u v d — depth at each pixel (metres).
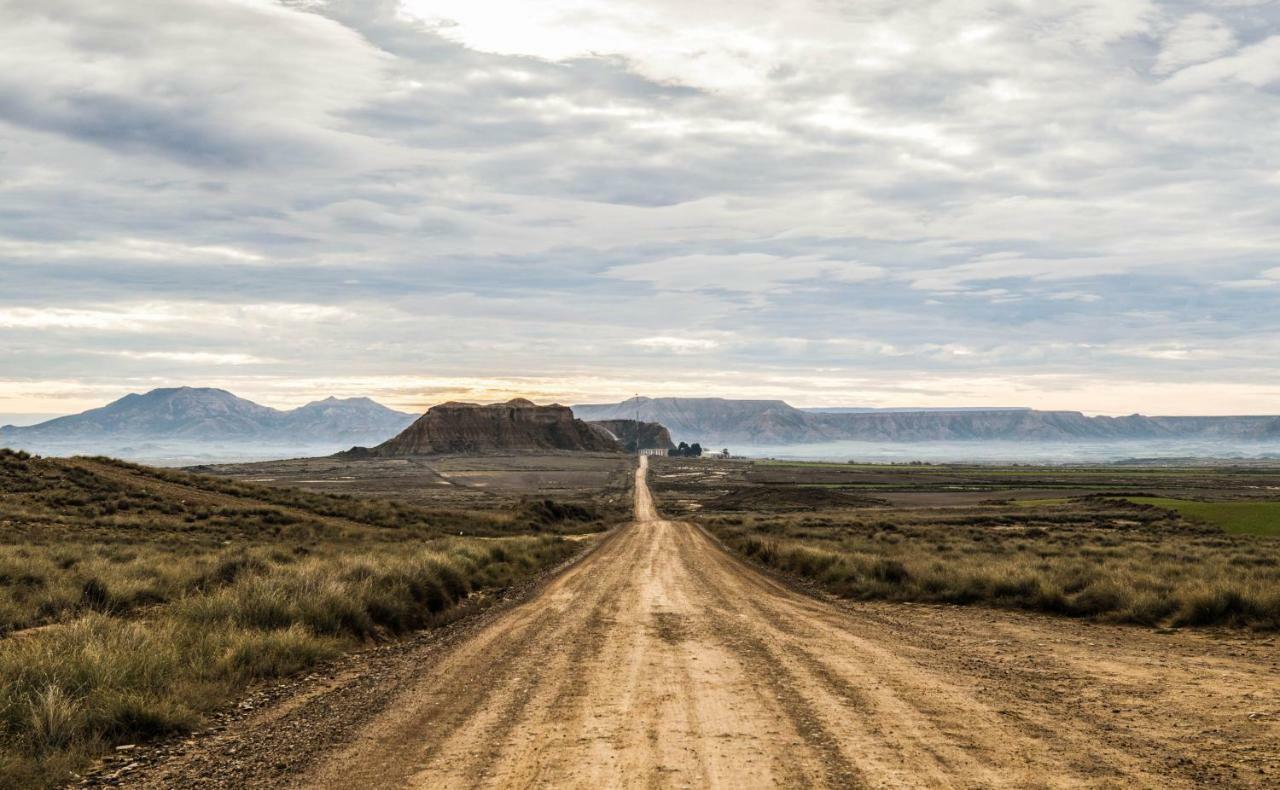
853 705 10.84
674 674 13.01
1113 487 152.00
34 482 45.75
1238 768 8.10
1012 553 37.03
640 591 25.78
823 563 32.88
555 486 178.75
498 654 15.15
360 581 20.59
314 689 12.62
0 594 17.45
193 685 11.79
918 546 41.94
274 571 21.98
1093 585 22.02
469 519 68.06
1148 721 10.00
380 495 133.38
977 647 15.86
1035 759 8.39
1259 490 138.50
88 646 11.66
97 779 8.55
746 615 20.44
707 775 7.91
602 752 8.75
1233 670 13.43
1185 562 30.16
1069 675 12.96
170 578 21.48
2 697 9.93
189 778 8.47
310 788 7.92
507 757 8.65
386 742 9.43
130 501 45.47
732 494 148.50
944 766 8.15
